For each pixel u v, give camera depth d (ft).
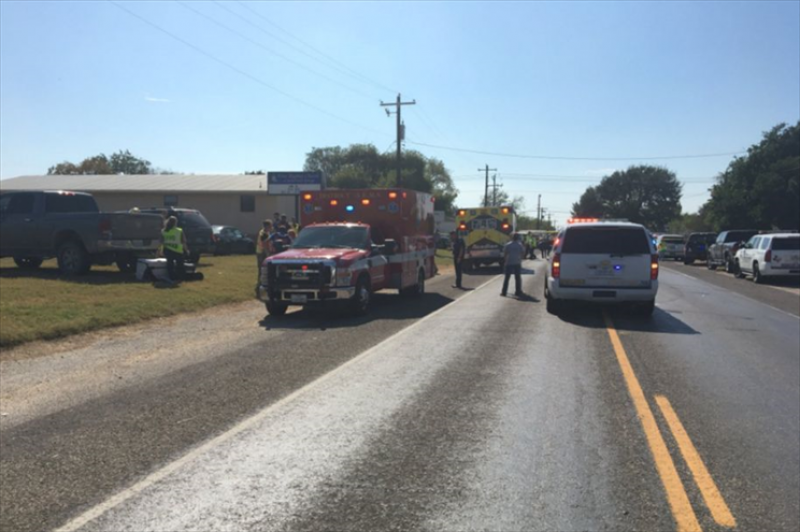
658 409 21.53
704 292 66.39
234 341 34.32
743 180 204.64
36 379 25.45
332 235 48.16
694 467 16.44
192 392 23.53
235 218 142.41
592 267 43.75
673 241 152.05
